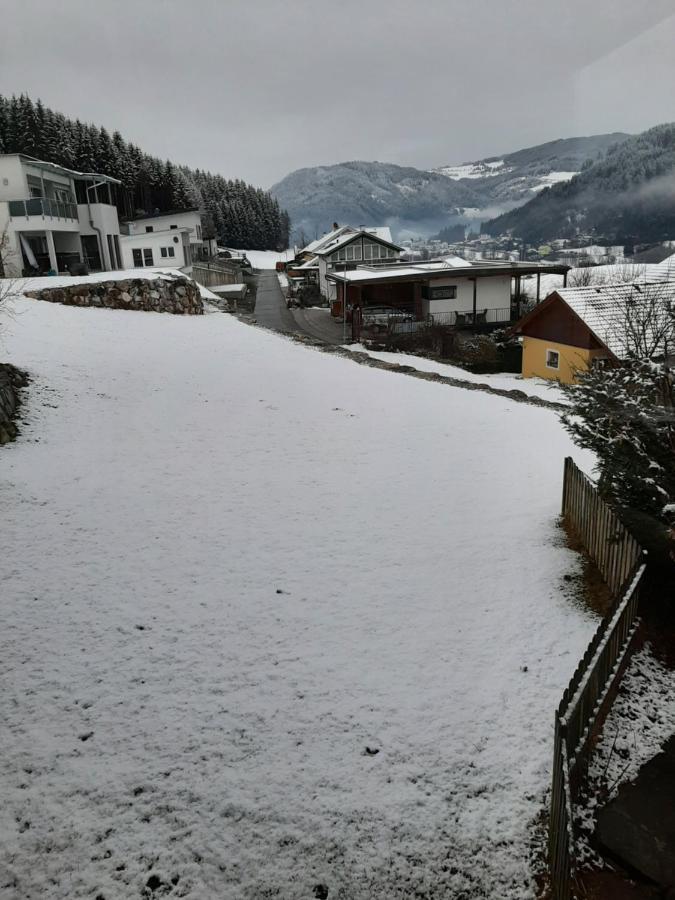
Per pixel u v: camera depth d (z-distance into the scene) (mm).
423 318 36844
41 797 4234
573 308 20500
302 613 6371
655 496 7039
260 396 14117
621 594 5348
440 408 14539
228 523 8188
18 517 7855
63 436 10672
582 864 3889
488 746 4766
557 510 8781
